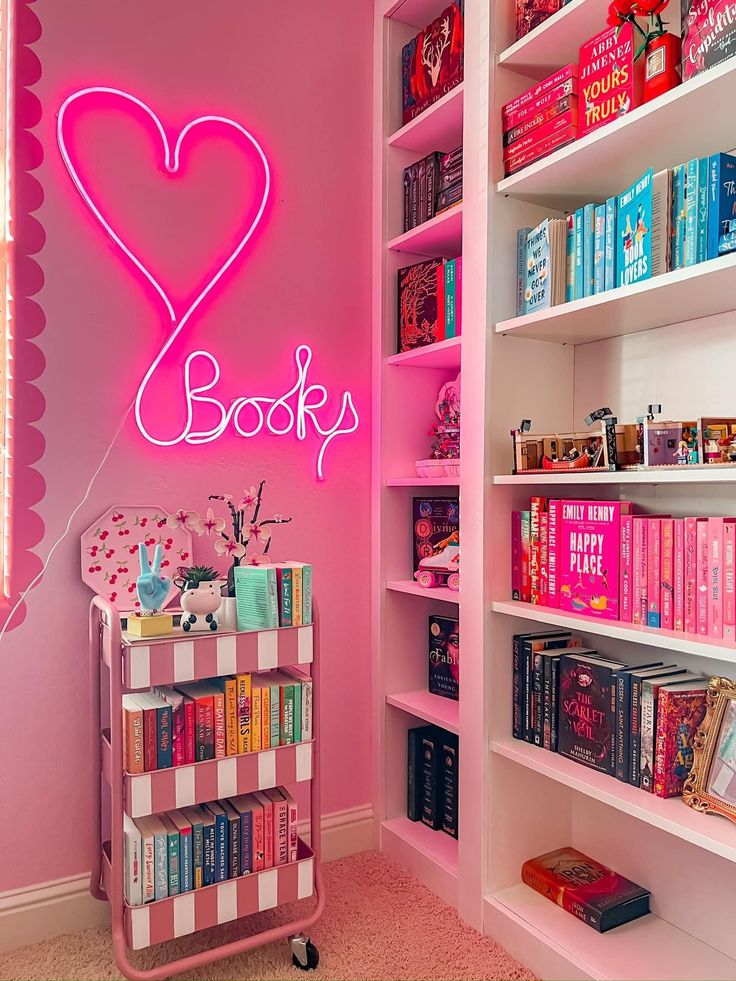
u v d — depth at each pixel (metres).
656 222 1.54
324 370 2.29
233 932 1.89
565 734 1.79
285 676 1.84
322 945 1.83
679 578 1.51
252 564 1.90
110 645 1.59
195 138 2.06
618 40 1.59
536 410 1.97
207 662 1.64
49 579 1.87
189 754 1.63
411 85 2.31
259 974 1.73
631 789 1.59
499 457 1.90
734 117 1.46
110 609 1.66
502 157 1.89
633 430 1.67
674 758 1.54
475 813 1.92
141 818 1.69
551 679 1.82
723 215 1.43
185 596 1.69
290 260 2.22
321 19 2.28
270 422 2.19
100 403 1.93
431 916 1.97
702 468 1.40
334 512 2.31
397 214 2.37
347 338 2.33
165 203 2.01
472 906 1.93
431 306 2.23
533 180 1.80
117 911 1.58
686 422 1.51
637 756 1.60
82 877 1.91
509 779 1.94
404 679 2.40
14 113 1.81
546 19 1.79
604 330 1.86
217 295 2.10
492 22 1.88
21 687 1.84
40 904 1.86
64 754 1.90
